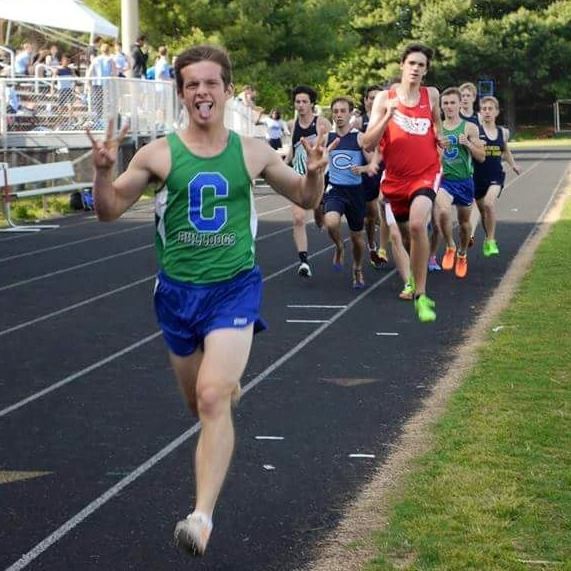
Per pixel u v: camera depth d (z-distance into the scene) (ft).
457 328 41.47
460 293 49.37
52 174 91.30
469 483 23.71
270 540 21.27
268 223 83.10
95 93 103.30
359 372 34.81
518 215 86.02
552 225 77.61
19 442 27.96
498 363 35.04
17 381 34.45
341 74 270.87
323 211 56.95
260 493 23.89
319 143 20.98
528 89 288.10
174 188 20.66
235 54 182.60
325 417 29.73
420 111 40.24
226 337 20.35
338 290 51.01
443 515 21.98
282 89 187.73
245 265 21.04
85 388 33.47
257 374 34.71
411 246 38.29
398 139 40.24
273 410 30.50
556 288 49.47
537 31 270.05
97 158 19.94
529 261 59.26
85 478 25.09
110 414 30.50
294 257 62.75
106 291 52.08
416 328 41.70
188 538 18.80
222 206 20.80
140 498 23.75
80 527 22.07
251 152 20.95
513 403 30.12
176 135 20.86
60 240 73.41
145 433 28.66
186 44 176.55
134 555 20.65
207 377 19.95
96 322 44.19
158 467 25.86
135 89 108.06
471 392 31.48
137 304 48.34
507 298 47.65
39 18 111.86
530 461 25.16
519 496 22.85
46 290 52.47
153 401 31.86
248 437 28.02
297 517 22.45
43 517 22.65
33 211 92.94
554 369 34.06
